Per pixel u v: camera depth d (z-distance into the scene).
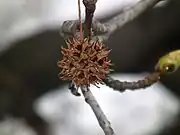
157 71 0.32
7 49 0.66
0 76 0.64
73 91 0.28
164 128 0.69
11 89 0.65
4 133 0.69
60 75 0.27
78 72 0.26
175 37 0.60
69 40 0.27
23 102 0.66
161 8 0.61
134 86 0.31
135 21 0.60
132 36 0.60
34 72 0.64
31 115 0.68
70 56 0.27
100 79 0.27
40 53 0.64
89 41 0.27
